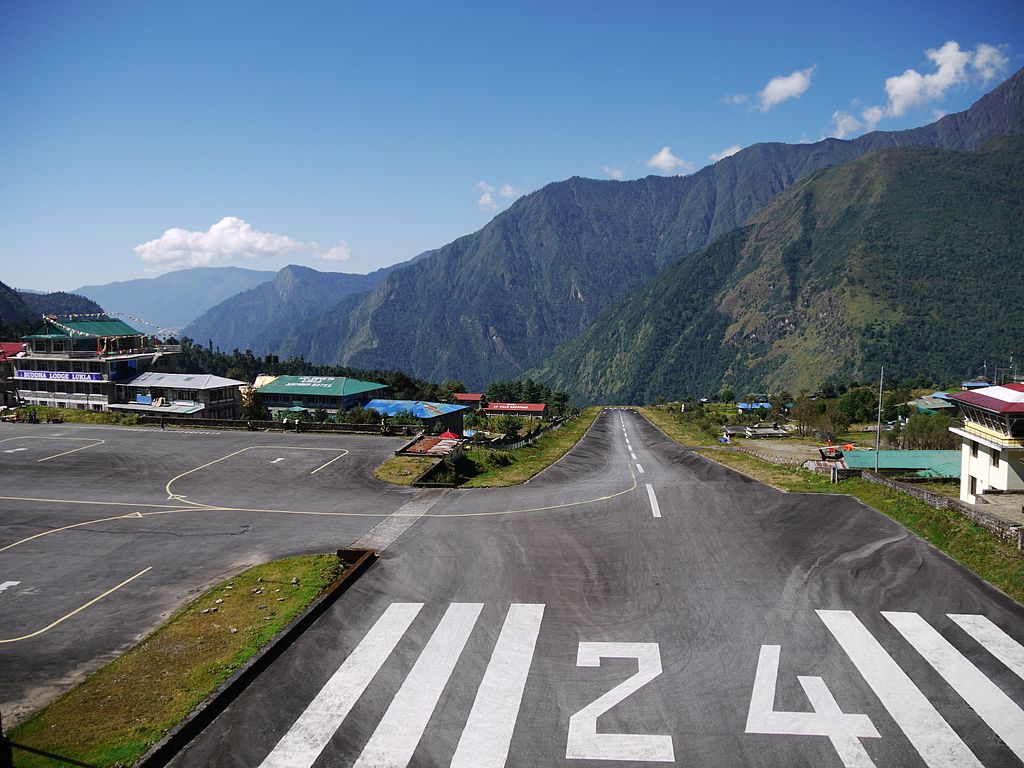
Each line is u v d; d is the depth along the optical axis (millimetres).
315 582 21781
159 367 81375
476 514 30141
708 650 17203
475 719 14398
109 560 24625
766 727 14000
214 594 21156
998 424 30484
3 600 21234
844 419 99625
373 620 19188
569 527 27969
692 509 30828
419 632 18391
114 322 82875
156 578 22891
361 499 32969
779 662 16531
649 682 15758
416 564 23594
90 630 19109
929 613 18969
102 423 56844
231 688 15523
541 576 22297
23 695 15773
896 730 13797
